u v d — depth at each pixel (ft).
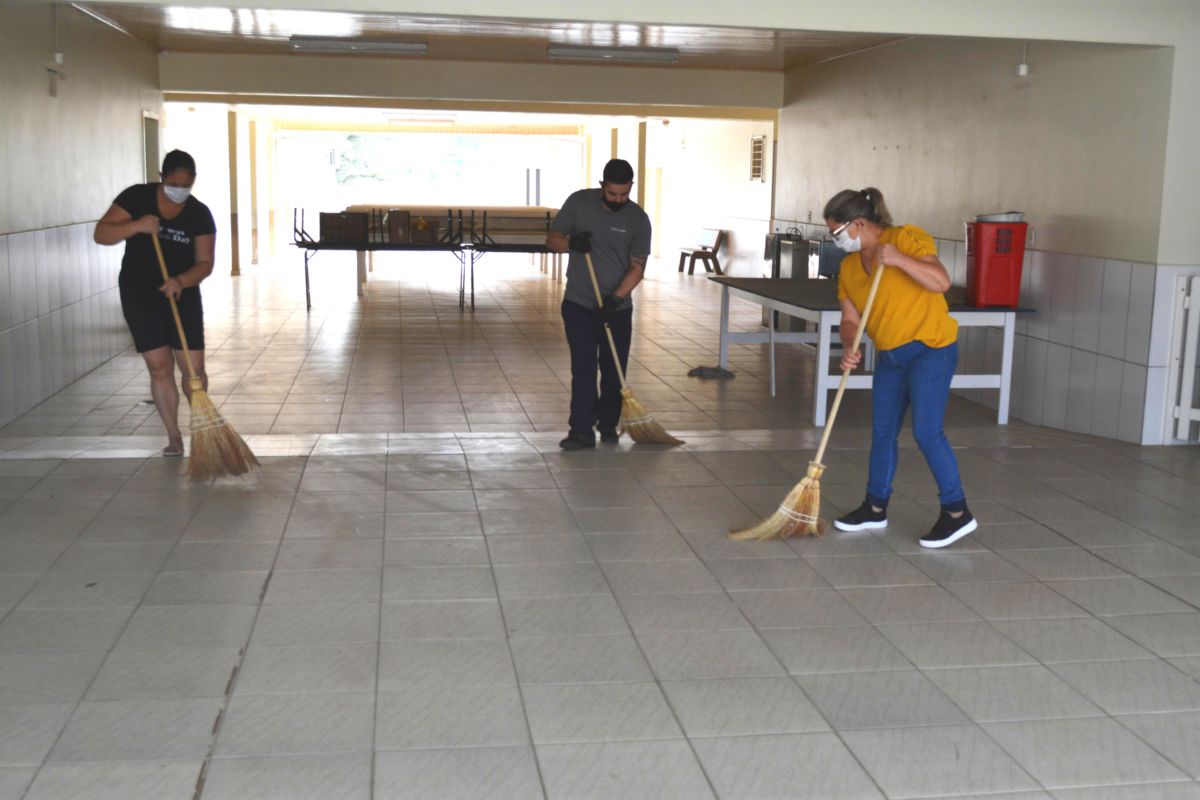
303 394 27.50
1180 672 11.06
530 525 15.26
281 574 13.24
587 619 12.09
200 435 16.93
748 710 10.11
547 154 100.89
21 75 24.49
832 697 10.39
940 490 14.60
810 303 23.89
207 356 32.68
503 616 12.13
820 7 19.19
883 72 31.45
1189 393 20.54
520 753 9.28
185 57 39.34
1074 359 22.79
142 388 28.19
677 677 10.74
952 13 19.52
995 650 11.50
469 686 10.46
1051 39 19.79
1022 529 15.46
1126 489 17.56
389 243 44.65
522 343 36.11
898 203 30.63
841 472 18.47
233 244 57.98
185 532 14.70
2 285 23.30
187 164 17.47
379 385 28.71
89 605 12.21
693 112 49.83
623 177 18.93
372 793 8.64
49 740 9.34
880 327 14.51
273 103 48.11
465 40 33.73
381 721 9.77
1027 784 8.96
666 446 20.04
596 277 19.42
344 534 14.74
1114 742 9.66
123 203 17.78
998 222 23.15
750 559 14.08
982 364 26.58
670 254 73.26
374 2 17.88
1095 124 22.00
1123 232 21.26
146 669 10.69
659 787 8.82
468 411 25.81
